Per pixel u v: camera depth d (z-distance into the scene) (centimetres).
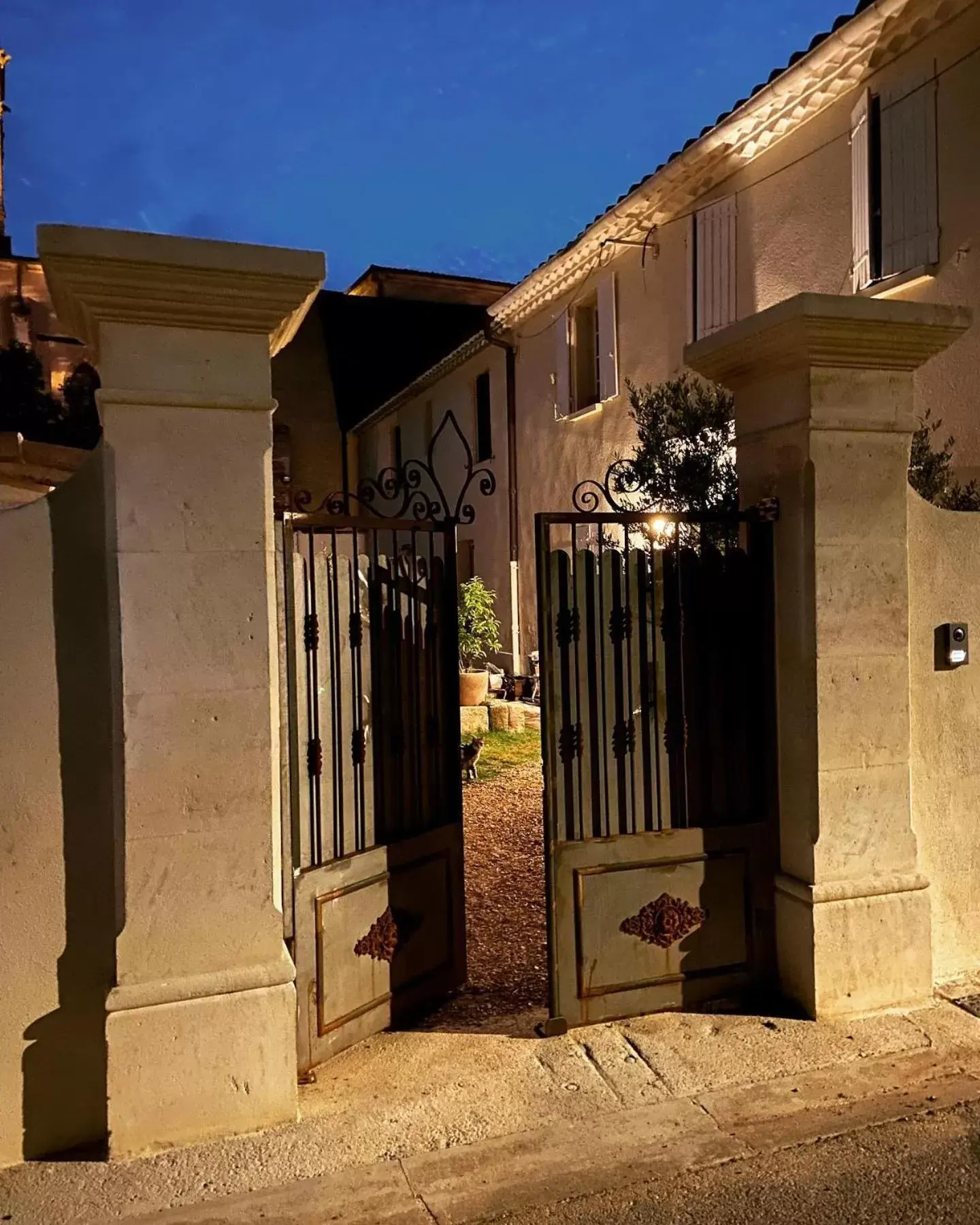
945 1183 264
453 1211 255
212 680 289
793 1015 365
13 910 280
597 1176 269
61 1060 285
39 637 283
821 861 360
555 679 353
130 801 281
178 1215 253
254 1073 291
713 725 378
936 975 390
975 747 394
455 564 394
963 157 620
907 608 370
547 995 385
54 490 285
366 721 353
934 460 568
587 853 356
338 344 2016
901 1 603
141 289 272
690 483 623
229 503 291
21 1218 252
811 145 752
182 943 287
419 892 376
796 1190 262
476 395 1441
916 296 659
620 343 1019
